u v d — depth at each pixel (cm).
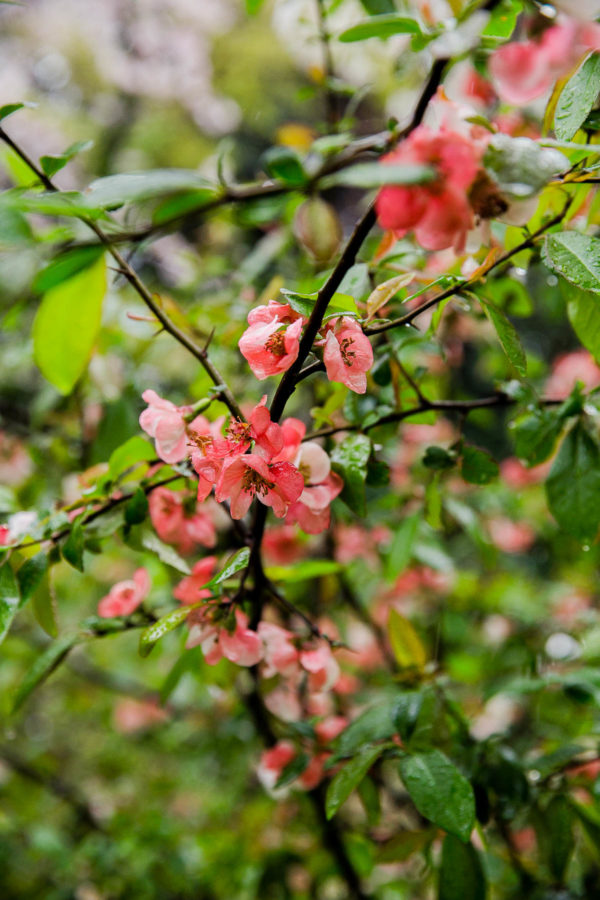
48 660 77
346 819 122
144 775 177
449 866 75
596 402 79
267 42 288
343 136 90
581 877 91
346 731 80
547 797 83
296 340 66
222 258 135
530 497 137
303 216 96
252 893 104
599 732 85
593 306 74
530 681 84
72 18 268
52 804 169
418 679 84
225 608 74
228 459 67
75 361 67
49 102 270
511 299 90
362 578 123
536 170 63
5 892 135
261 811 115
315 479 72
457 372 144
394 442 109
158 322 74
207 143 295
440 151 63
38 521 77
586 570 135
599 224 79
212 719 145
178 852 126
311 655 76
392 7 83
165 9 263
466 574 131
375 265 81
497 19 73
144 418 71
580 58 70
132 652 167
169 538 80
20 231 62
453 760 80
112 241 73
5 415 123
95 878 126
